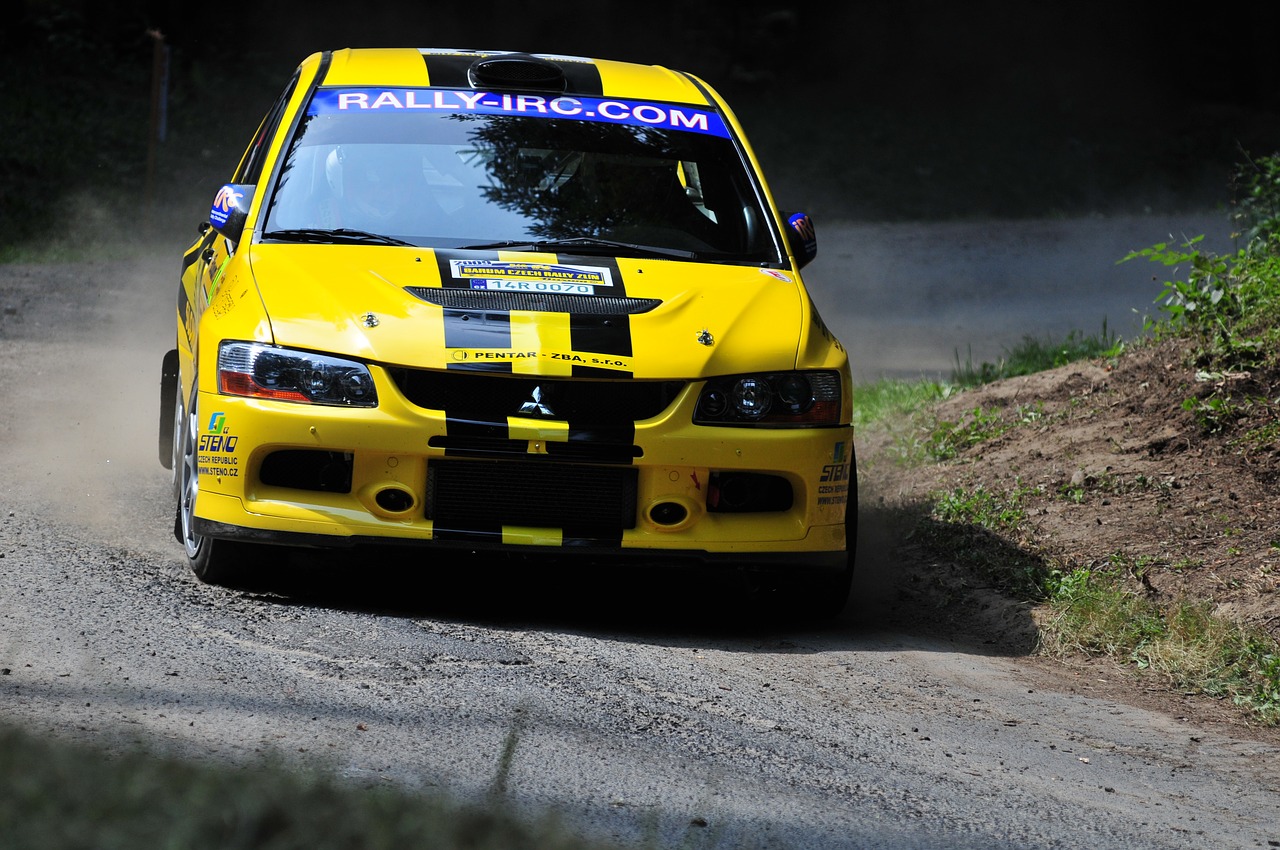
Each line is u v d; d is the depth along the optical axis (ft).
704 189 78.13
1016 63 506.48
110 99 316.40
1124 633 71.00
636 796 42.93
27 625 54.80
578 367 62.39
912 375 158.30
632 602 71.97
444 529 62.23
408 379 62.03
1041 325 203.92
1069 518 85.76
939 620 75.87
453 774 42.60
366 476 61.98
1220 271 106.83
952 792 47.93
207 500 63.41
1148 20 519.60
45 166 258.98
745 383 64.64
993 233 320.70
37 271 192.44
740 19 469.98
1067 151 436.35
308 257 68.39
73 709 44.68
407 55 86.12
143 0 366.02
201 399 64.39
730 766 47.47
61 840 26.32
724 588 76.79
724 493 64.75
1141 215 371.15
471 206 74.18
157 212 253.44
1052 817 46.65
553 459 62.18
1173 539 80.43
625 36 459.73
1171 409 96.17
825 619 72.49
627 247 73.10
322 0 409.90
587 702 52.85
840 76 491.31
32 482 83.71
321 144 76.33
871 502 96.84
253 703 47.83
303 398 61.93
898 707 57.98
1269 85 529.86
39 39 342.03
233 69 366.43
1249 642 67.87
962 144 424.05
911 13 498.69
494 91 81.76
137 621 57.11
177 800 29.04
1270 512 81.41
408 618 63.00
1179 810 49.26
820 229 317.42
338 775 38.75
